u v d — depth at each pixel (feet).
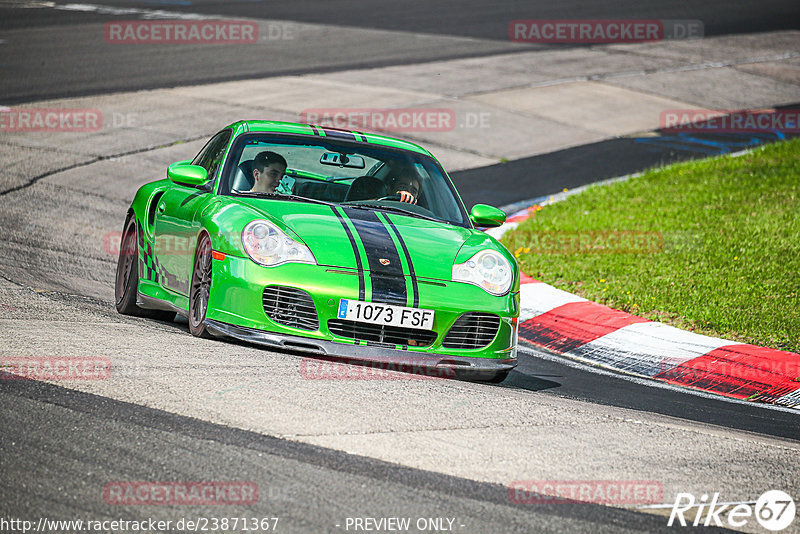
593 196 154.40
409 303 66.74
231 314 67.00
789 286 106.83
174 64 242.58
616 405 71.05
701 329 95.76
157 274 80.74
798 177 159.33
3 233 113.91
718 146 199.93
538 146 192.54
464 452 51.11
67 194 139.85
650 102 236.02
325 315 65.72
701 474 52.03
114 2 350.84
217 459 46.55
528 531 41.88
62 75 221.05
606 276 112.98
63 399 53.01
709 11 384.68
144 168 158.10
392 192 80.18
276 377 61.16
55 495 41.27
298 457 47.67
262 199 75.00
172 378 58.49
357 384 62.03
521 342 94.58
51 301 81.30
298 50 269.64
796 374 82.58
